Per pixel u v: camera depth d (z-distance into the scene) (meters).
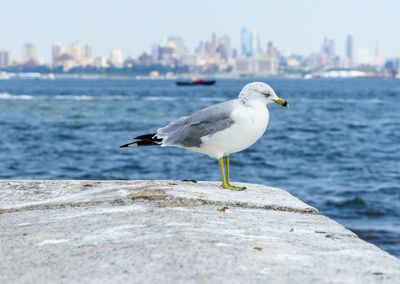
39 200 4.91
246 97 5.19
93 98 75.31
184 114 46.06
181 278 2.77
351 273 2.95
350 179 17.39
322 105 63.66
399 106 61.78
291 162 21.42
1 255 3.33
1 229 3.98
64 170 18.89
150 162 20.72
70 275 2.90
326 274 2.92
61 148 24.47
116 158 21.62
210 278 2.77
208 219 4.02
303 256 3.23
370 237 10.75
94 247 3.36
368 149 25.56
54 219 4.17
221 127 5.16
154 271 2.87
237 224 3.94
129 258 3.09
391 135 31.92
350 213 12.86
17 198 5.03
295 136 31.19
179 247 3.24
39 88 130.75
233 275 2.82
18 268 3.07
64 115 44.09
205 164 20.39
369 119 43.53
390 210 13.05
